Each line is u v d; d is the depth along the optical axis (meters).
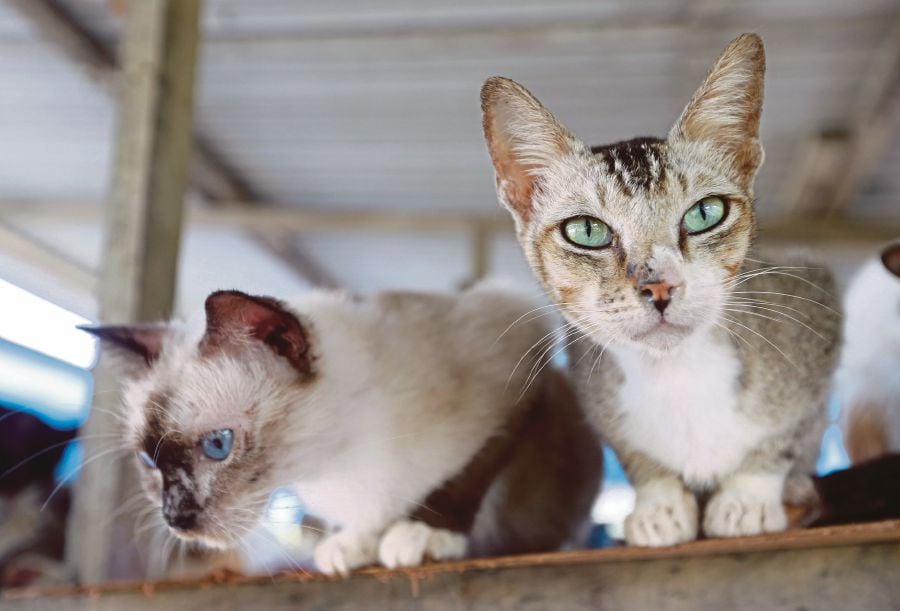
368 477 0.52
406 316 0.56
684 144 0.51
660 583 0.46
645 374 0.50
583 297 0.50
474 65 1.05
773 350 0.50
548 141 0.52
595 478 0.61
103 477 0.61
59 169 1.36
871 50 1.00
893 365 0.65
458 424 0.54
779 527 0.47
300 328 0.51
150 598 0.53
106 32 1.02
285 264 1.63
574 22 0.96
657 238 0.48
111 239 0.68
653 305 0.47
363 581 0.50
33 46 1.04
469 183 1.37
